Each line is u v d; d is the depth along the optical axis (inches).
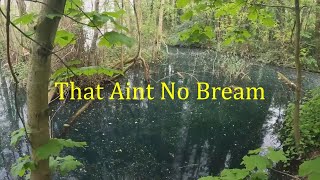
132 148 217.5
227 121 271.1
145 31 499.2
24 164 51.9
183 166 199.5
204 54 595.2
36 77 49.3
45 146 49.8
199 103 315.6
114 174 186.9
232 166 201.2
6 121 246.4
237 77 413.4
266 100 331.9
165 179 185.2
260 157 54.5
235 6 93.4
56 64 256.7
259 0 95.6
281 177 171.2
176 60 527.5
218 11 94.7
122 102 307.7
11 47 349.4
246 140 235.5
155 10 508.1
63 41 56.2
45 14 45.6
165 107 301.0
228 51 581.6
